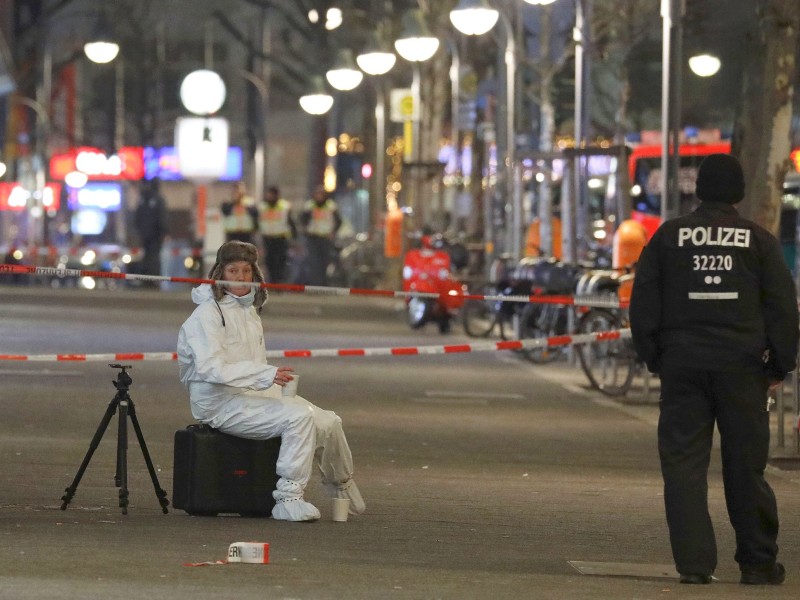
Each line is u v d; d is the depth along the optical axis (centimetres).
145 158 18662
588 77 8788
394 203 16525
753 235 2636
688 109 11569
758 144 6016
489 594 2358
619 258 7156
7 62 14488
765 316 2631
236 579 2403
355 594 2305
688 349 2616
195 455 3150
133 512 3203
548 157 8675
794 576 2758
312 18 16038
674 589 2498
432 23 13038
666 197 6366
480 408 5706
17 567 2441
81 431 4600
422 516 3291
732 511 2648
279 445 3183
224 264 3222
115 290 15088
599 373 6341
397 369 7238
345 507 3178
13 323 9344
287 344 8325
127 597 2208
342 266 15588
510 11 10556
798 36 6088
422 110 14150
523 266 8025
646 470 4222
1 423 4728
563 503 3556
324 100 10794
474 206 13175
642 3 10625
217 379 3116
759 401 2630
